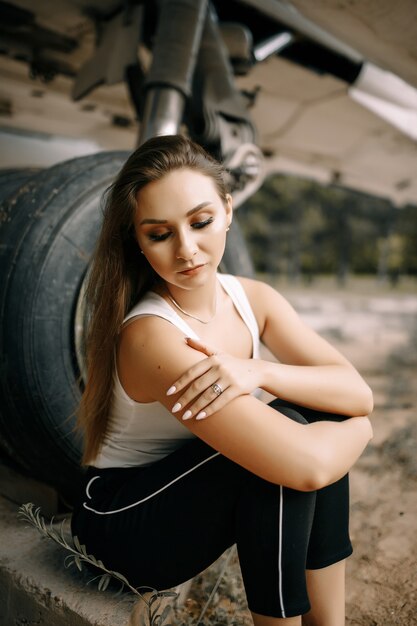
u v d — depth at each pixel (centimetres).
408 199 600
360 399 133
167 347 123
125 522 129
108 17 286
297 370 131
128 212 121
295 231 2633
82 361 174
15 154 438
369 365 468
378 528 202
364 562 183
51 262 168
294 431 118
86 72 289
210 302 137
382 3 217
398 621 155
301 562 118
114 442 139
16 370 164
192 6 246
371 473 246
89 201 178
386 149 457
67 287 172
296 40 324
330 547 130
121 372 129
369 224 2658
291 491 118
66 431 170
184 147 119
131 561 129
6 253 170
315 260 2895
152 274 134
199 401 117
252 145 277
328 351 146
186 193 116
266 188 2591
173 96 242
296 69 342
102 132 468
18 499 194
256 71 346
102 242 127
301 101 388
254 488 119
